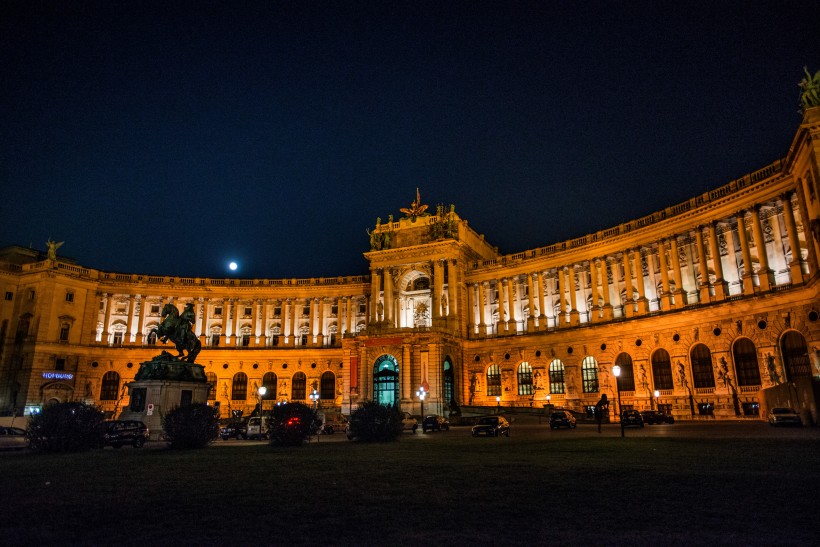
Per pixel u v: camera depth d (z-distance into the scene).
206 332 108.62
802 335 56.91
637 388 73.94
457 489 16.11
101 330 104.38
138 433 37.25
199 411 34.62
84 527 11.79
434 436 47.75
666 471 18.98
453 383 91.50
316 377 106.25
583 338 82.38
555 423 56.28
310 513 13.06
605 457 24.09
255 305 110.62
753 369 62.09
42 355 95.12
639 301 76.81
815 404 41.06
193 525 11.95
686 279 73.31
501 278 96.81
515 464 21.97
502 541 10.51
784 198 59.31
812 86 48.66
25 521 12.36
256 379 106.88
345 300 110.25
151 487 16.97
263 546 10.33
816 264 51.59
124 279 106.31
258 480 18.31
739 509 12.95
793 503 13.52
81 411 32.69
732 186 66.06
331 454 27.95
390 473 19.77
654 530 11.19
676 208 73.06
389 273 100.56
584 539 10.59
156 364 44.34
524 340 90.44
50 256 99.00
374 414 38.84
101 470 21.33
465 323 98.25
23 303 98.75
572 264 87.50
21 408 92.12
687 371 68.38
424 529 11.45
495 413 82.12
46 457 27.73
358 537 10.88
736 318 63.50
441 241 96.25
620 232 80.62
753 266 65.62
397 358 88.88
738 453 24.28
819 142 47.41
